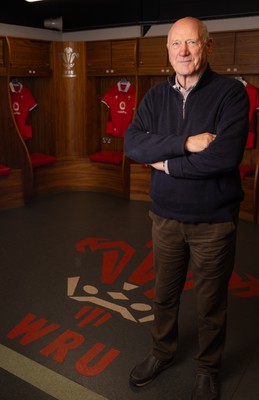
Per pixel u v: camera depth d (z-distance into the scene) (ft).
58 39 22.20
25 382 7.22
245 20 17.40
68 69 20.06
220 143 5.45
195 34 5.51
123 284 10.96
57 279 11.21
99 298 10.21
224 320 6.48
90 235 14.66
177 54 5.59
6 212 17.38
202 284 6.30
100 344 8.34
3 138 18.39
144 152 5.97
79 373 7.47
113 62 19.21
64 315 9.41
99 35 21.21
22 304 9.87
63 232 14.94
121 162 19.61
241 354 8.04
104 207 18.20
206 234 6.02
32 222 16.07
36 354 8.00
